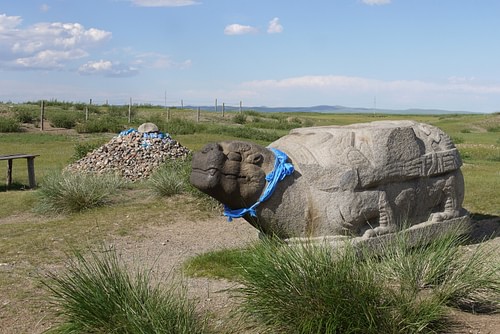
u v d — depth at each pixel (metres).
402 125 6.38
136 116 33.47
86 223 8.27
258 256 4.12
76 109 33.12
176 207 9.12
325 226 5.38
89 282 4.00
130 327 3.67
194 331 3.76
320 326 3.48
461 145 23.39
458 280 4.29
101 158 12.45
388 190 5.77
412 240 5.90
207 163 5.09
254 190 5.25
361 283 3.73
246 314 4.00
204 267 5.81
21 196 10.45
